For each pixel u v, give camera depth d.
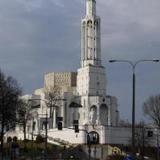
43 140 195.62
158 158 165.00
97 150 188.75
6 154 140.12
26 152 166.12
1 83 147.88
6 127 149.12
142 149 174.88
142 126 198.38
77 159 169.75
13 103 148.88
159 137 192.00
